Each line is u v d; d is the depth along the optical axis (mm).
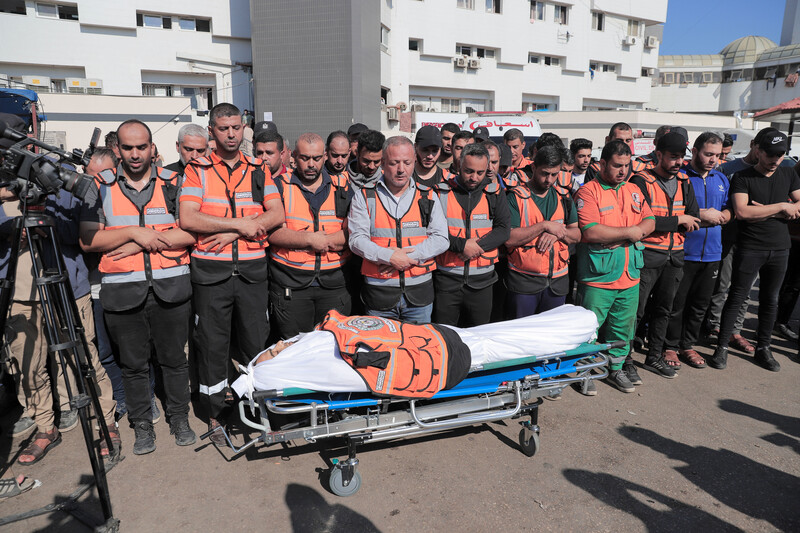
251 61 20578
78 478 3076
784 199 4504
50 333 2430
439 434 3576
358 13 17297
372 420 2898
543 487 3002
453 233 3678
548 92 28016
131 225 3150
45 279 2371
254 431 3629
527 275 3963
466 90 26000
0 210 3072
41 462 3238
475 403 3115
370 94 18297
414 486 2998
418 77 24266
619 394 4230
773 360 4766
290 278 3572
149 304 3223
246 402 2975
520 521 2721
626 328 4207
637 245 4078
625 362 4430
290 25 17531
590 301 4148
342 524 2686
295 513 2766
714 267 4648
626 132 5488
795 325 5887
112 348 3732
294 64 17734
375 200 3395
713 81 39719
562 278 4051
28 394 3271
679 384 4426
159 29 19234
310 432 2812
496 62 26141
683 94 40156
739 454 3365
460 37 24766
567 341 3369
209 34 19891
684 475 3135
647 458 3307
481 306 3830
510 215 3807
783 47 37281
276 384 2789
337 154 3855
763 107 38312
